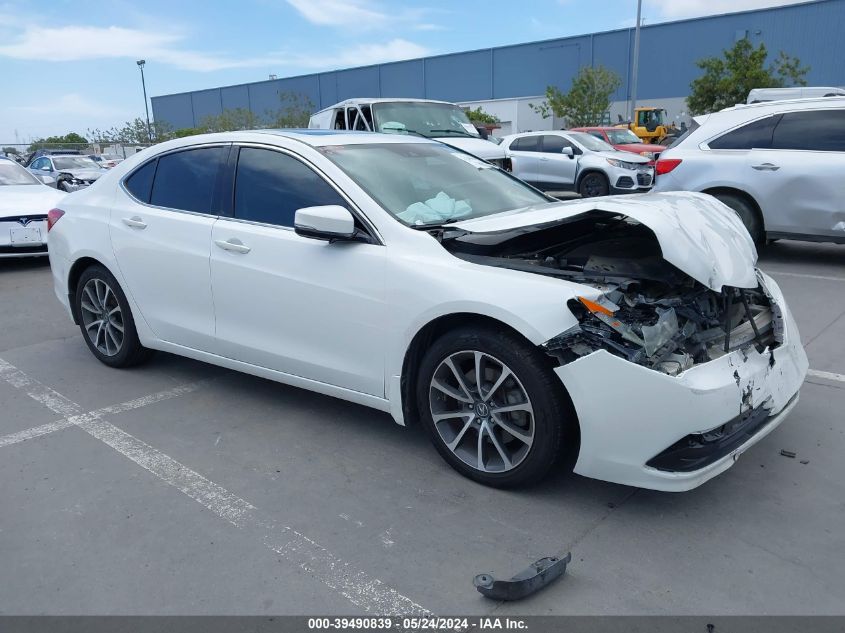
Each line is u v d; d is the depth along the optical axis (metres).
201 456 3.79
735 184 8.00
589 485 3.38
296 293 3.80
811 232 7.77
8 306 7.28
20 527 3.14
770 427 3.25
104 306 5.06
